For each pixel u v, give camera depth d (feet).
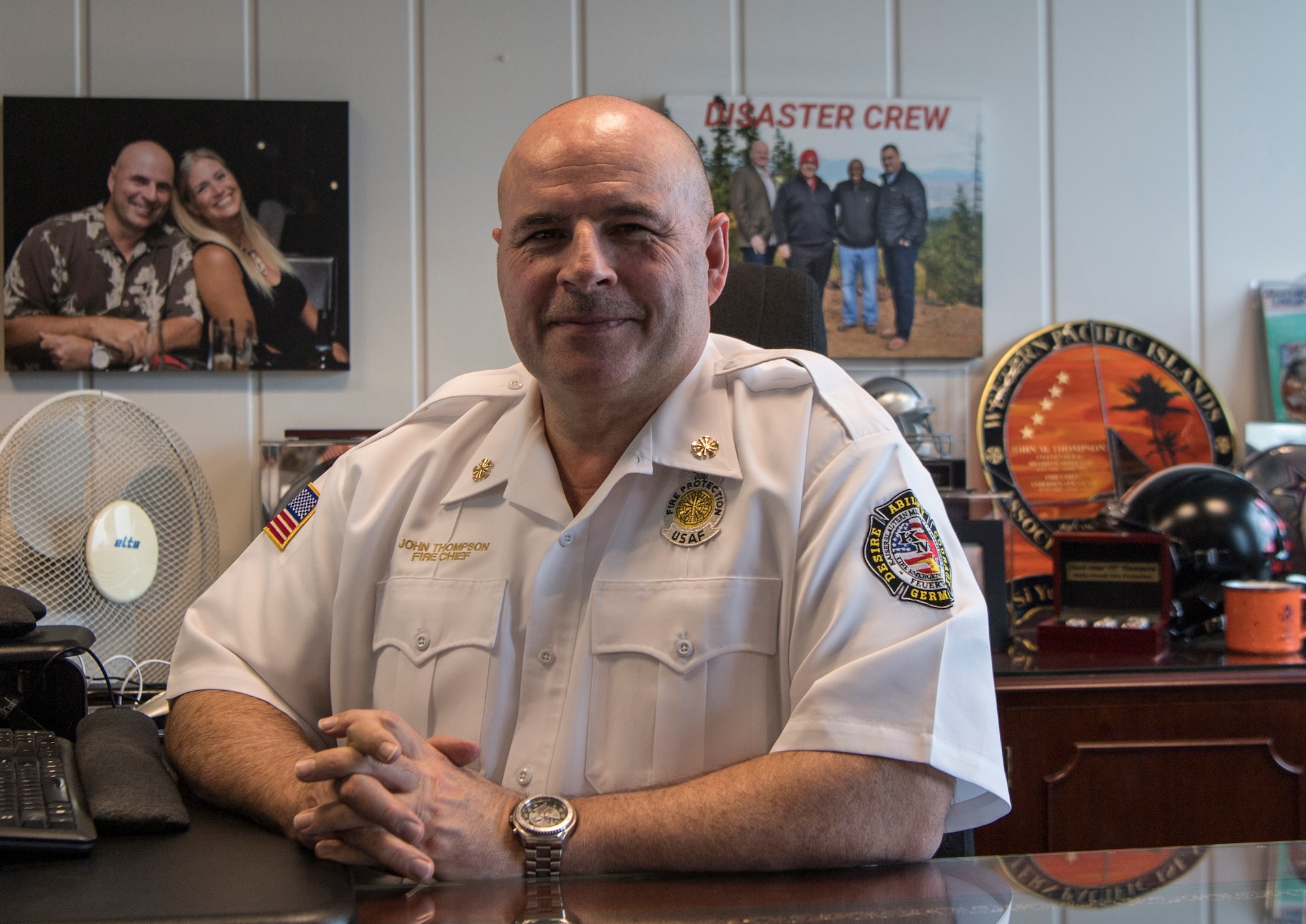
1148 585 6.33
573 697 3.31
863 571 3.15
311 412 7.37
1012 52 7.88
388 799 2.60
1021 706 5.53
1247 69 8.02
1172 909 2.17
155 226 7.18
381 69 7.46
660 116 3.45
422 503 3.76
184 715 3.46
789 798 2.80
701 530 3.36
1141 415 7.80
